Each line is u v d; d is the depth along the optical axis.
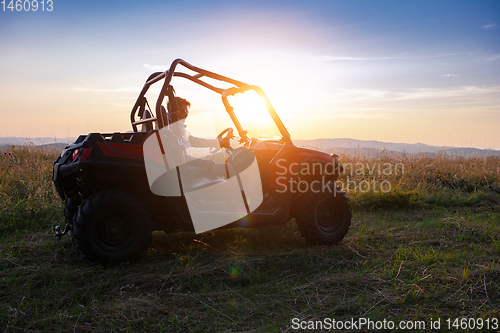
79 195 3.57
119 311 2.33
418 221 5.12
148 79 3.86
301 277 2.96
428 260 3.30
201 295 2.59
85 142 3.04
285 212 3.76
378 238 4.20
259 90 3.79
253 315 2.34
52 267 3.08
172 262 3.23
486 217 5.31
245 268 3.08
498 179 8.27
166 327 2.17
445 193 6.97
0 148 8.44
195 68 3.44
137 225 3.11
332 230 3.91
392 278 2.91
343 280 2.87
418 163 8.80
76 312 2.29
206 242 3.87
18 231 4.07
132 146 3.13
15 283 2.72
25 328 2.13
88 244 3.00
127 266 3.10
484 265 3.24
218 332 2.13
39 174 6.18
